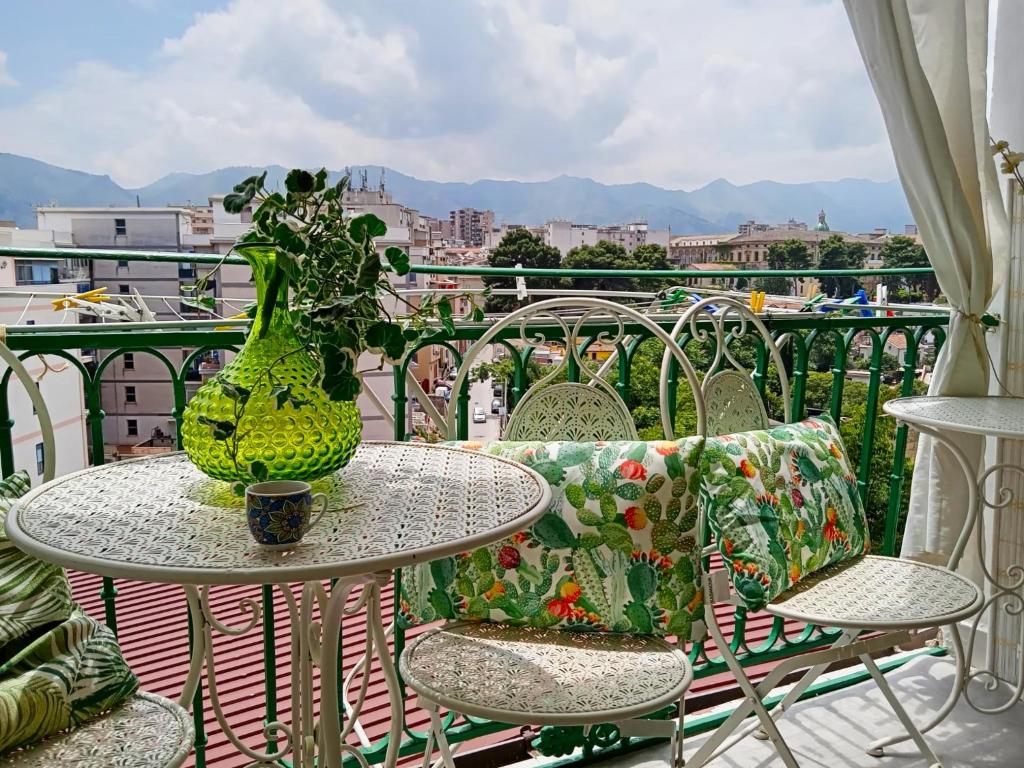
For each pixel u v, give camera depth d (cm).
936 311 258
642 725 145
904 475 263
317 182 121
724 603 164
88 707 119
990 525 246
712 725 223
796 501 178
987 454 245
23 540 102
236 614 307
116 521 113
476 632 155
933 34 223
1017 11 237
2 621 119
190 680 135
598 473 156
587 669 142
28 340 143
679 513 154
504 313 189
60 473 143
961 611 164
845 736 219
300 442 120
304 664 130
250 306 128
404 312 139
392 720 134
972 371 237
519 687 135
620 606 152
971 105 228
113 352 152
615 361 199
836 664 261
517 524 111
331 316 117
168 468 143
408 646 149
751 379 205
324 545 103
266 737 164
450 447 160
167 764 110
